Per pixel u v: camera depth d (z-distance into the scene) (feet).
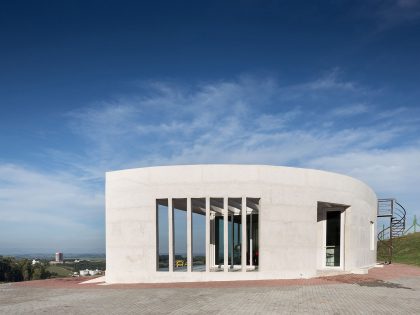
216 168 57.26
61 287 57.41
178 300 40.93
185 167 57.72
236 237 78.69
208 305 37.76
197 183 57.21
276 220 57.21
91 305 39.88
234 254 77.77
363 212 72.23
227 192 56.80
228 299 40.73
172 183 57.72
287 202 58.08
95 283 61.36
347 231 66.28
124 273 58.03
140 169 59.16
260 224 56.85
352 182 67.41
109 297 44.65
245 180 57.06
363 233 72.28
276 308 35.73
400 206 97.04
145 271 57.11
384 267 80.07
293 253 57.41
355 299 40.09
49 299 45.27
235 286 50.08
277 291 45.60
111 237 59.82
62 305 40.50
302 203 58.95
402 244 115.75
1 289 56.80
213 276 55.77
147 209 58.03
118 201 59.98
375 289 47.14
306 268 57.88
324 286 49.55
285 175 58.54
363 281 54.08
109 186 61.21
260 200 57.00
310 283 52.21
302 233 58.34
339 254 67.00
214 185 56.95
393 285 50.78
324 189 61.62
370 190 78.64
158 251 58.13
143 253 57.47
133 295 45.29
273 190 57.57
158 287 51.26
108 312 35.86
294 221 58.08
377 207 92.48
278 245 56.90
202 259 77.05
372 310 34.60
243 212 56.80
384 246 117.29
